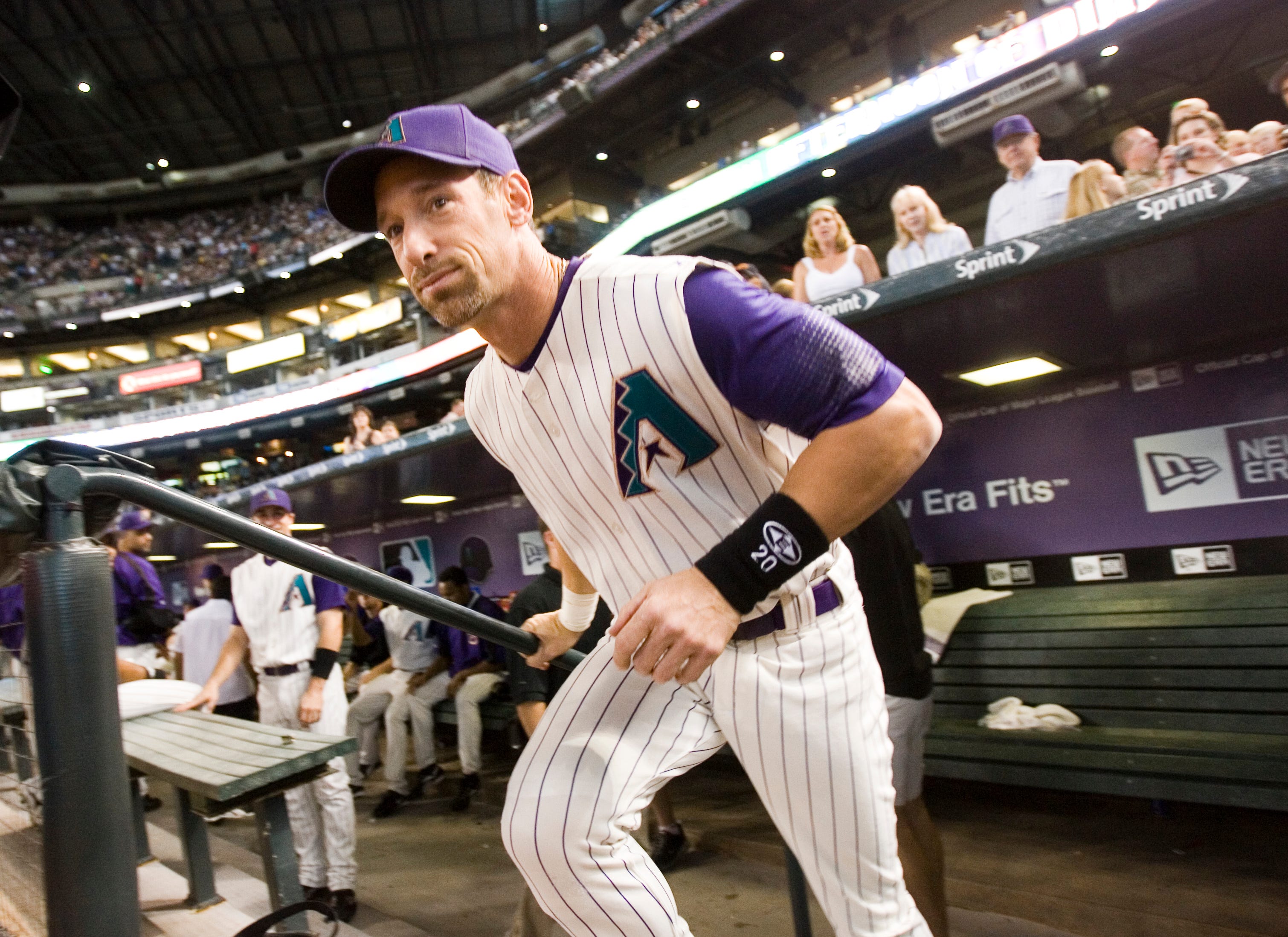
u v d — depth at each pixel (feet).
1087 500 14.29
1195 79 23.02
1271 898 8.61
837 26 42.09
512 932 7.77
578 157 53.11
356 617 20.76
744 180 24.40
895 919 3.63
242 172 83.56
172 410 71.92
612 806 3.41
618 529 3.70
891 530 7.11
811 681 3.45
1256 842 10.14
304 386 66.08
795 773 3.47
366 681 19.08
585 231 50.70
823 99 44.73
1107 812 11.79
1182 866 9.71
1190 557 13.26
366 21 67.26
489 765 18.93
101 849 2.37
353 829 11.03
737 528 3.05
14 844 3.10
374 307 64.28
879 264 31.07
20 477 2.38
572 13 66.39
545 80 68.69
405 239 3.19
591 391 3.38
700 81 46.80
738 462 3.43
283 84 75.61
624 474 3.47
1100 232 9.34
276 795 7.42
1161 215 8.90
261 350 73.15
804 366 2.89
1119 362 13.79
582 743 3.53
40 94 74.13
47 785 2.34
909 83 20.48
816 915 9.62
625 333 3.22
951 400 15.70
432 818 15.52
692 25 40.57
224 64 71.77
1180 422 13.34
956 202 29.71
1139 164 13.74
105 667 2.43
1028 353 13.11
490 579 24.70
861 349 2.96
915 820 6.99
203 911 7.40
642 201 53.11
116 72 72.18
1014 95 19.01
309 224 81.15
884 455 2.88
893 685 6.94
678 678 2.86
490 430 4.14
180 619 26.78
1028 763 10.71
